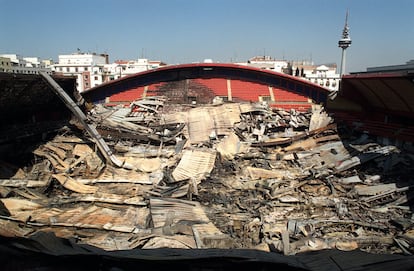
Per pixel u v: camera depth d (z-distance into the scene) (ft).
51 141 99.60
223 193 75.77
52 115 117.29
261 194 74.90
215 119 126.11
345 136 106.73
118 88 176.86
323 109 130.52
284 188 76.28
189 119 126.41
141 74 175.42
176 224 56.70
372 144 94.63
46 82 97.04
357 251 21.81
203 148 106.22
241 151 105.50
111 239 50.96
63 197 70.38
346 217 62.85
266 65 367.04
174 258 19.06
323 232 57.41
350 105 127.85
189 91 168.66
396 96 96.07
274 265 18.92
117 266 18.78
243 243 53.06
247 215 64.08
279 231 55.98
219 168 92.53
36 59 333.83
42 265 18.33
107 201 68.03
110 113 134.41
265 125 124.67
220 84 175.11
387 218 62.28
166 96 166.09
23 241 20.08
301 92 167.63
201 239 50.44
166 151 104.06
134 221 60.59
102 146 92.73
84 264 18.72
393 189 71.31
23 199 65.77
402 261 19.31
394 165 81.46
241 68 175.83
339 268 18.79
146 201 68.59
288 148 107.34
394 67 133.18
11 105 93.35
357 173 83.10
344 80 119.14
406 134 90.33
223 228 58.39
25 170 82.79
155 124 127.85
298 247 49.85
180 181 80.33
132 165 91.45
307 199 70.23
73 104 96.53
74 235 53.52
